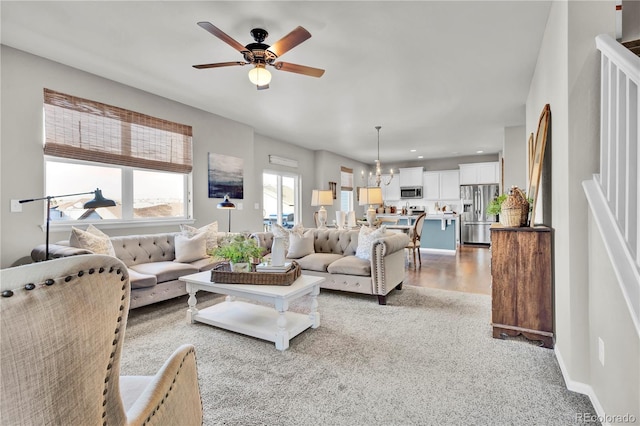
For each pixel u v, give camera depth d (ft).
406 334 8.56
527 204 8.44
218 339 8.27
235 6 7.68
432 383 6.18
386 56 10.24
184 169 14.84
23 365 1.68
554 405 5.47
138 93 13.00
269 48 7.91
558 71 6.85
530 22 8.37
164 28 8.67
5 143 9.67
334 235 14.88
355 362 7.04
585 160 5.78
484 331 8.73
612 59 4.19
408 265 18.80
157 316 10.02
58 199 11.16
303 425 5.02
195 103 14.76
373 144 24.23
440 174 30.55
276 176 23.07
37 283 1.70
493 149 26.25
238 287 8.37
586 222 5.75
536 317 7.76
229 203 14.05
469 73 11.51
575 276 5.83
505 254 8.09
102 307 1.99
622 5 6.31
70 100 11.00
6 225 9.71
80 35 9.04
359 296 12.36
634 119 4.06
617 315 4.58
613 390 4.70
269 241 15.52
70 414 1.87
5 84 9.66
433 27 8.61
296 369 6.74
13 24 8.51
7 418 1.69
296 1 7.50
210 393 5.89
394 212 29.76
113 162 12.21
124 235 12.93
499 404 5.51
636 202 4.04
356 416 5.22
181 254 12.38
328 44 9.49
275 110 15.79
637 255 3.75
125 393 3.53
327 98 14.10
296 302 11.52
